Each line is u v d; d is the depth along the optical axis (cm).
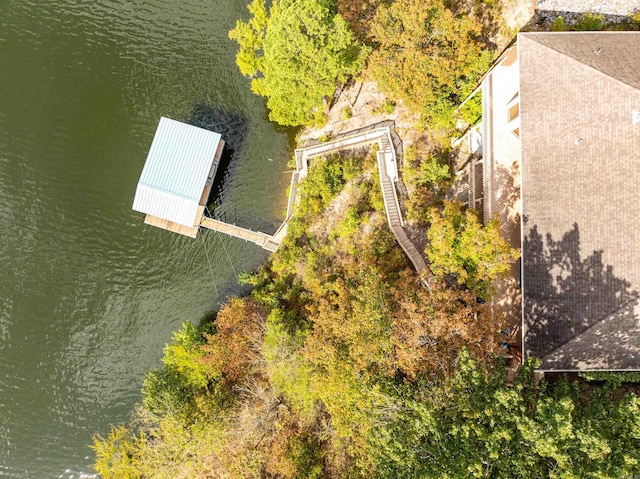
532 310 2302
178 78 3391
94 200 3466
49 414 3566
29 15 3466
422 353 2220
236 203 3406
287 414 3055
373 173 3120
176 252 3462
